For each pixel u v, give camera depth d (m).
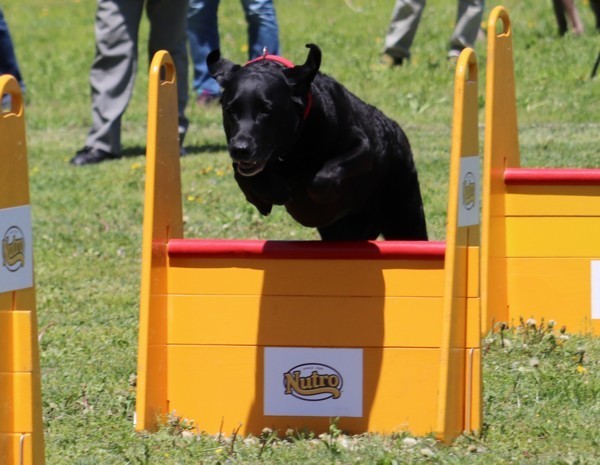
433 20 29.25
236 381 9.34
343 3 34.16
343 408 9.20
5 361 7.35
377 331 9.12
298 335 9.24
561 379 10.09
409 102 22.72
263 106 8.51
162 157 9.26
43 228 17.44
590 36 25.95
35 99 26.83
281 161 9.15
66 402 10.22
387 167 10.17
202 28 24.36
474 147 8.96
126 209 18.28
